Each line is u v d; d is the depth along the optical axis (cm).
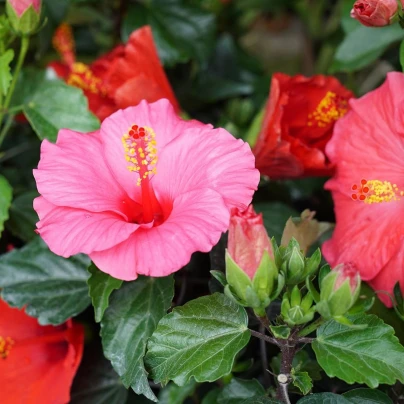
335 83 66
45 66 83
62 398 62
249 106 76
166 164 60
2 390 64
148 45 68
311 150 64
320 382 62
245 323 57
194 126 60
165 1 79
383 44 71
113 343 60
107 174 60
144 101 61
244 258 54
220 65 86
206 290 67
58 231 56
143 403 66
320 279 55
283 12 106
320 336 56
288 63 110
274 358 61
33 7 65
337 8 87
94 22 87
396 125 60
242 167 57
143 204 59
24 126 80
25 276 64
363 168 62
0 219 66
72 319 66
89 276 63
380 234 60
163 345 57
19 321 66
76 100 68
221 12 89
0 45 67
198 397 66
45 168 58
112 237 55
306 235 62
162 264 55
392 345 55
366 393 57
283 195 73
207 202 56
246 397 60
